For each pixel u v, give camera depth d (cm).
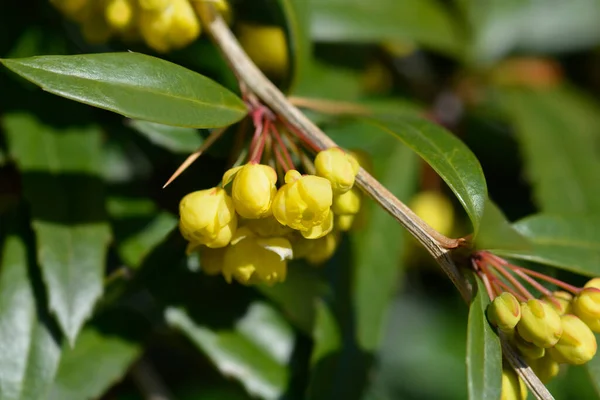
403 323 57
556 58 53
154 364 47
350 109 39
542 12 50
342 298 41
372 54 46
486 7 49
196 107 35
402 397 57
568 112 49
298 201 34
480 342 34
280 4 39
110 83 34
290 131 36
